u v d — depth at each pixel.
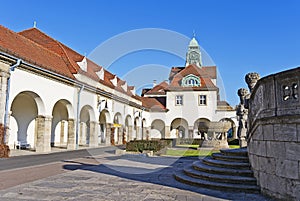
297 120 5.49
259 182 6.72
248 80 10.77
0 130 14.59
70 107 21.83
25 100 22.25
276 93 6.12
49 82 19.02
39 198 6.00
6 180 8.07
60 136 27.48
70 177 8.75
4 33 18.75
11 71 15.59
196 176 7.99
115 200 5.93
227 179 7.20
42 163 12.41
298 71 5.58
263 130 6.55
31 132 22.61
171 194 6.52
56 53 25.05
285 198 5.71
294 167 5.51
